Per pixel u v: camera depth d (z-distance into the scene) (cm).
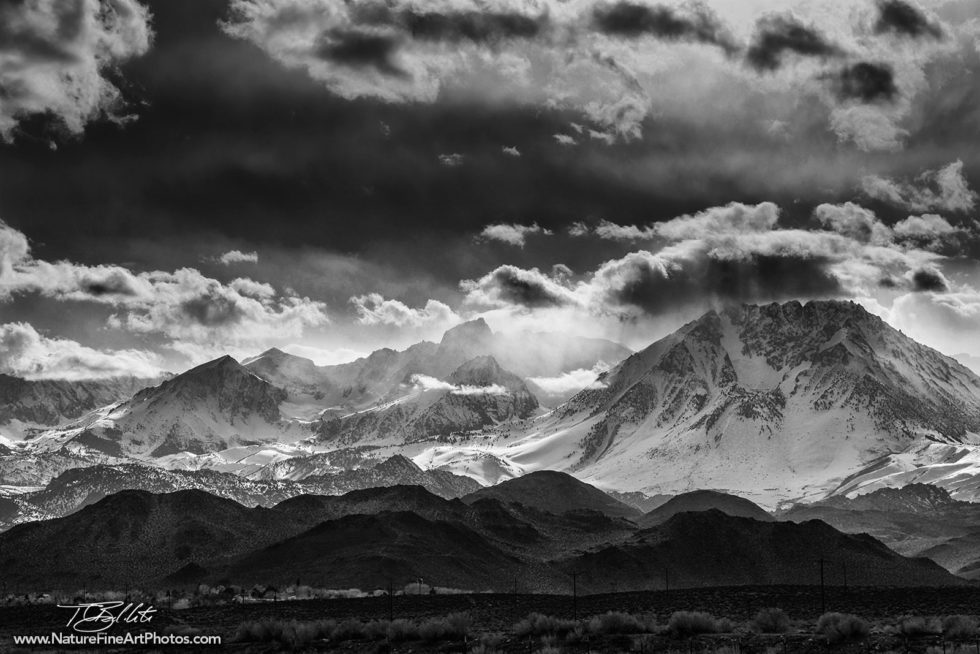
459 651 17212
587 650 16575
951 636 16612
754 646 16500
